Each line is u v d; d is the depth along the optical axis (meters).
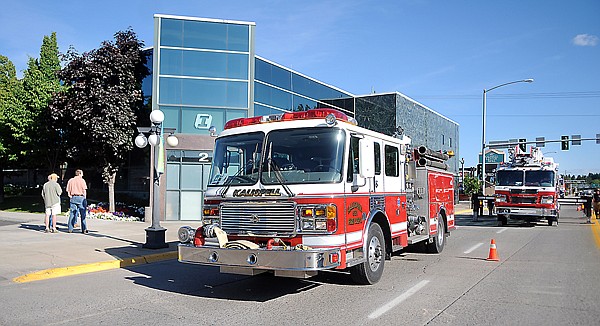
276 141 7.98
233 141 8.34
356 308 7.16
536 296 7.91
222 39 23.31
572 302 7.51
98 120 22.36
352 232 7.90
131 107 23.75
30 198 33.59
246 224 7.74
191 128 22.80
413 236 11.48
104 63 22.89
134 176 24.34
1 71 36.25
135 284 9.06
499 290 8.35
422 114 39.38
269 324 6.35
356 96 34.28
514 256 12.45
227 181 8.12
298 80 28.69
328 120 7.65
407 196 11.28
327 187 7.41
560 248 14.11
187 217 22.28
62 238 14.59
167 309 7.18
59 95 23.91
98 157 23.83
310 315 6.79
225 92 23.25
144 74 24.08
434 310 7.03
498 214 22.88
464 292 8.20
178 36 22.81
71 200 16.03
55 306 7.37
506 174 22.91
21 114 27.02
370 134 8.86
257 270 7.42
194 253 7.69
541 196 22.03
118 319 6.64
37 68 29.16
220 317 6.72
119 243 13.75
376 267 8.89
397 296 7.92
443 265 10.99
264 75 25.81
